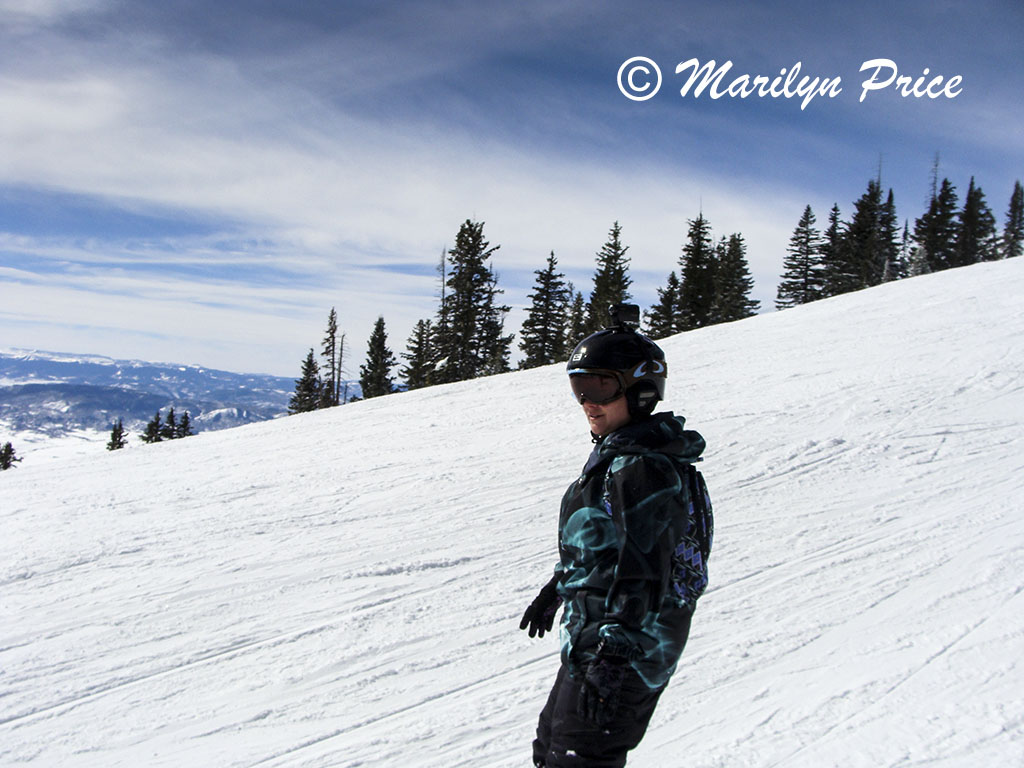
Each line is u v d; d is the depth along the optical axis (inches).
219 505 295.9
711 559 209.3
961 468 290.4
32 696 144.3
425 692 144.8
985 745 104.8
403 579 206.8
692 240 2381.9
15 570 217.3
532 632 87.7
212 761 121.2
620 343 74.2
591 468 72.6
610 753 68.2
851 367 534.9
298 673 153.1
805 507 255.0
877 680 132.4
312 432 503.8
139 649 165.0
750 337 773.9
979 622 153.5
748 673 143.3
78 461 438.0
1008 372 460.8
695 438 73.1
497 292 2107.5
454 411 539.2
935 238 2901.1
